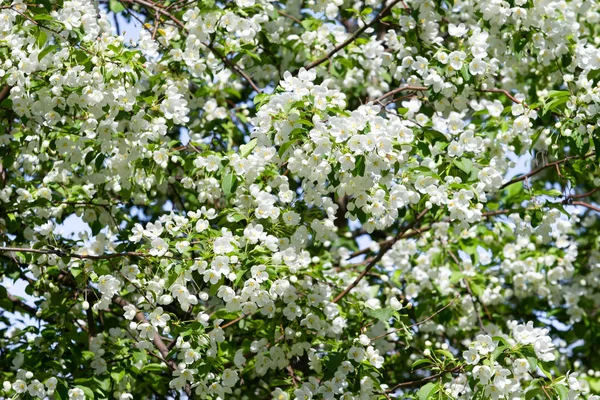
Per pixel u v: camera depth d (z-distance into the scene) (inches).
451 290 262.8
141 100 198.1
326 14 252.7
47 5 196.4
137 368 207.2
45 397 205.8
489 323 263.7
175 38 228.7
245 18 224.5
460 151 193.3
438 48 219.9
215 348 192.1
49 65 190.7
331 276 228.8
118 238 217.3
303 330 209.0
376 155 167.3
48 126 206.4
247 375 256.1
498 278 290.2
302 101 170.7
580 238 317.7
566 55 231.0
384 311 205.6
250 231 180.7
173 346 209.5
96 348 207.9
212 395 203.3
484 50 205.6
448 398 186.4
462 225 183.9
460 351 278.2
